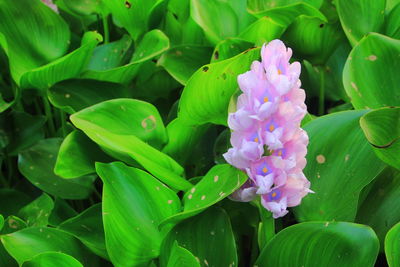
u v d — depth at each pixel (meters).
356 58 0.76
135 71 0.83
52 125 0.93
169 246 0.67
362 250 0.62
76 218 0.72
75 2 0.93
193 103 0.71
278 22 0.85
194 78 0.68
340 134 0.71
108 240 0.65
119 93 0.83
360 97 0.75
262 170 0.61
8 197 0.85
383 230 0.70
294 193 0.62
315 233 0.64
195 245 0.67
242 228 0.78
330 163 0.70
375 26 0.84
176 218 0.65
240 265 0.77
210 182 0.67
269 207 0.62
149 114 0.74
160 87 0.92
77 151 0.76
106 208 0.65
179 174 0.73
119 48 0.92
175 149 0.77
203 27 0.84
